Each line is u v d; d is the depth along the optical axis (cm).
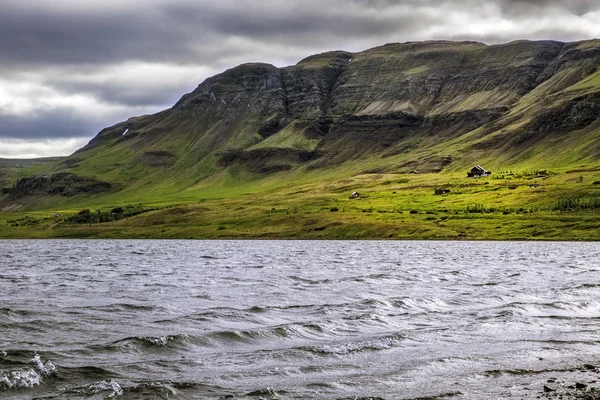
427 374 3169
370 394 2797
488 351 3709
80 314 4906
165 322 4547
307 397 2720
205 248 19675
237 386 2888
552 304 5469
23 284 7662
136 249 19375
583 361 3503
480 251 16362
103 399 2617
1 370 3030
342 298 6022
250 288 7038
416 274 8881
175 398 2672
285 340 3938
